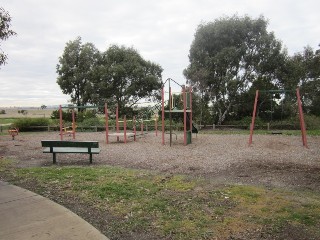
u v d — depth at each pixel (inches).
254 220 185.2
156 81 1328.7
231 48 1111.6
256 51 1172.5
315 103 1301.7
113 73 1269.7
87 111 1219.9
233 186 259.8
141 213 200.8
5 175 309.9
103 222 187.6
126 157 432.1
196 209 206.1
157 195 237.1
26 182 279.7
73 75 1331.2
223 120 1187.3
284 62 1173.1
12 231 171.3
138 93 1338.6
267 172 318.0
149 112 1251.8
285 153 450.3
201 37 1171.9
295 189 251.9
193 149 508.1
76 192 246.7
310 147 518.0
